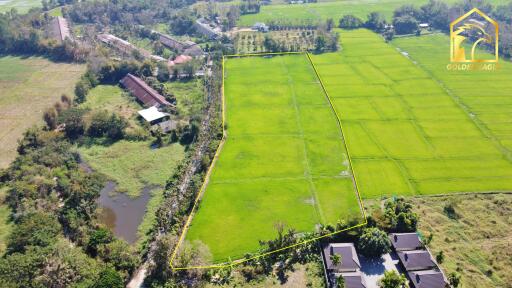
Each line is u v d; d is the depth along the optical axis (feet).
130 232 282.56
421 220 285.64
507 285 238.89
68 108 419.95
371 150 366.02
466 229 278.67
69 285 226.17
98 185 311.68
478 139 379.35
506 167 340.39
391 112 428.56
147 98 454.40
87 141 386.73
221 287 238.68
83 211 287.28
